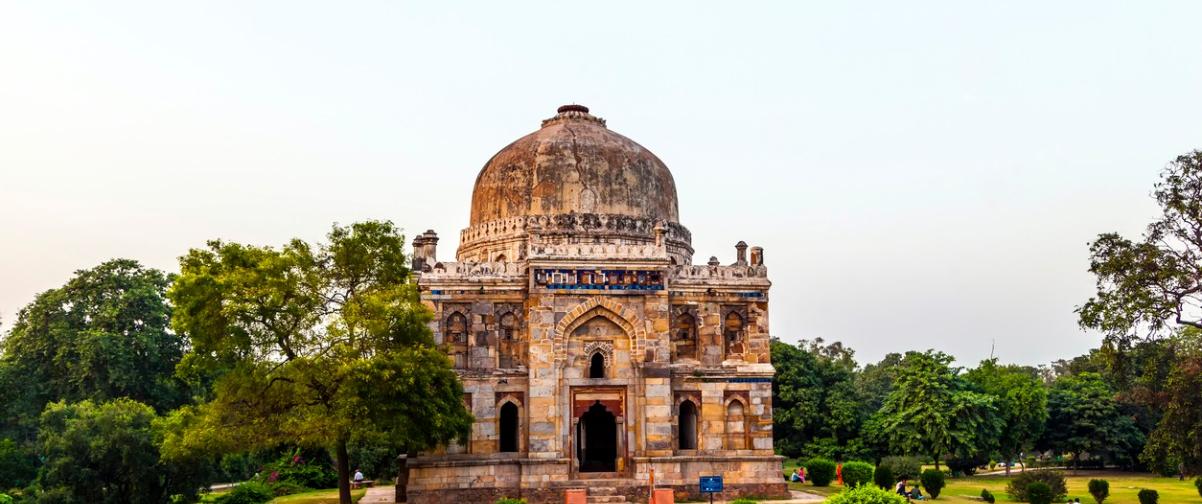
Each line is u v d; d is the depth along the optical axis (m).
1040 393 81.44
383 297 44.22
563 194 57.66
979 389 78.62
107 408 58.75
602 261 51.75
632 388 51.38
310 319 43.81
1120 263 45.22
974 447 71.81
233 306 41.81
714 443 51.97
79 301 73.94
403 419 42.66
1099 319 46.28
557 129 60.94
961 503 51.28
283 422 42.66
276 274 43.31
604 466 57.12
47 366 73.44
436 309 51.50
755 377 52.94
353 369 41.66
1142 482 72.44
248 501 55.97
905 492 52.59
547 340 50.75
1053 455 102.69
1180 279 44.44
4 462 67.44
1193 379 45.56
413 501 49.00
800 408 78.81
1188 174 45.28
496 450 50.59
